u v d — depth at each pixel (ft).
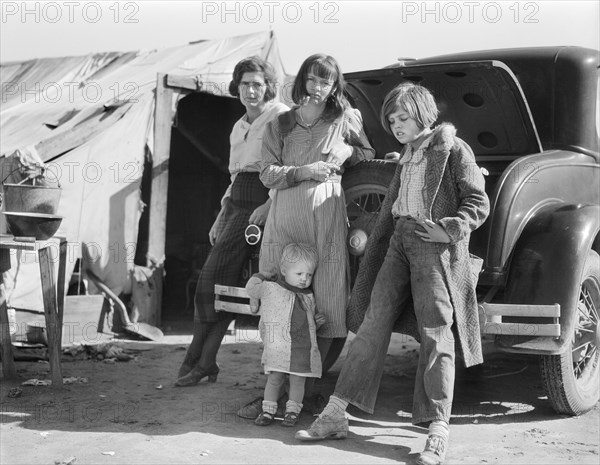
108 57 37.11
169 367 20.49
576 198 17.69
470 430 14.92
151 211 27.07
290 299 14.89
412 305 14.66
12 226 17.58
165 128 27.53
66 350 22.13
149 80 28.99
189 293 32.68
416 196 13.91
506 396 17.54
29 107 32.50
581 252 15.15
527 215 15.92
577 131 18.29
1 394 17.29
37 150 25.30
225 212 18.44
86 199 25.75
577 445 14.08
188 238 36.55
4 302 18.76
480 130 18.22
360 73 17.83
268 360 14.85
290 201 15.47
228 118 35.04
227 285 18.16
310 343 14.88
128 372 19.76
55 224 17.69
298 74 15.38
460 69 16.29
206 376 18.93
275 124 15.93
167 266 34.40
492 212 15.38
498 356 21.93
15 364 20.59
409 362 21.57
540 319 15.07
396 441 14.21
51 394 17.30
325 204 15.33
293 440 14.11
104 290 25.54
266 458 13.14
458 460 13.19
